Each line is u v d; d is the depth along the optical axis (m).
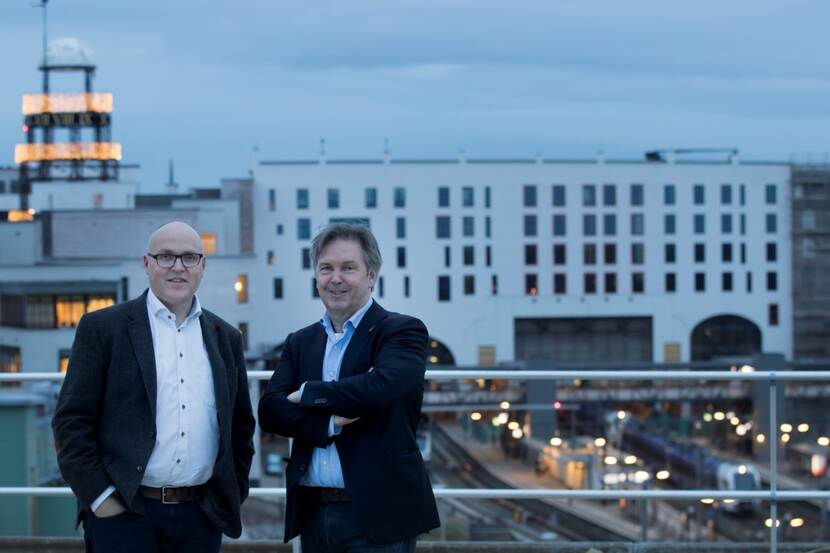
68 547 6.93
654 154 82.56
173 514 4.89
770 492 6.54
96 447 4.80
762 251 79.81
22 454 20.89
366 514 4.90
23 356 56.75
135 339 4.81
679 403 65.25
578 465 44.28
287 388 5.20
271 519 21.75
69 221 67.19
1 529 14.20
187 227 4.94
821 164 80.44
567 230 78.75
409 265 78.12
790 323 80.19
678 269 79.12
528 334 79.56
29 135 78.62
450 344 78.25
